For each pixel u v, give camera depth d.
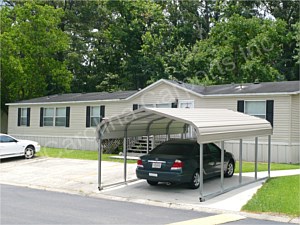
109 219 8.62
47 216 8.80
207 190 12.11
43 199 11.13
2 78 32.81
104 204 10.48
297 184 12.47
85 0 41.78
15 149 20.11
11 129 31.09
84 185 13.30
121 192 12.04
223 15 36.56
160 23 41.25
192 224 8.25
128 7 41.19
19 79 32.66
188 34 41.38
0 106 33.53
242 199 10.76
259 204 9.92
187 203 10.35
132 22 40.88
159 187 12.80
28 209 9.59
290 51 33.31
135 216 8.98
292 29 34.78
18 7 34.41
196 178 12.30
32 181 14.45
